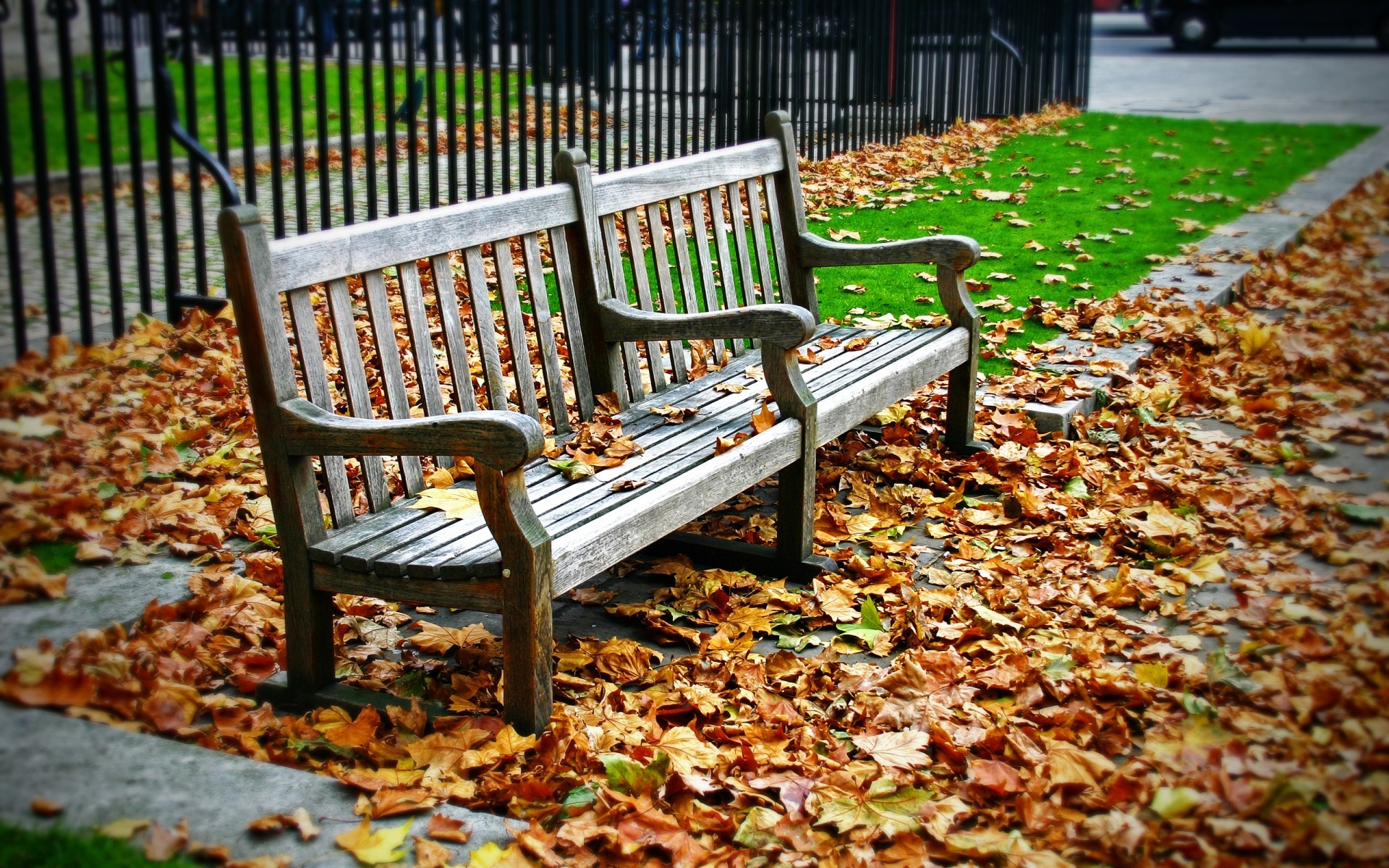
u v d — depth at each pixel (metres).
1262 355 5.92
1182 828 2.50
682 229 4.22
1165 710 2.99
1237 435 5.04
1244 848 2.44
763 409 3.66
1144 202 9.16
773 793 2.71
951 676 3.13
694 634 3.40
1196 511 4.23
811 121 10.40
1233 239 8.05
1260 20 24.41
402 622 3.49
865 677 3.15
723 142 9.35
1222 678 3.07
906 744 2.81
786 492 3.76
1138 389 5.32
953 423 4.75
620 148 7.88
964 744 2.82
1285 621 3.43
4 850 2.24
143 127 11.12
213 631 3.26
